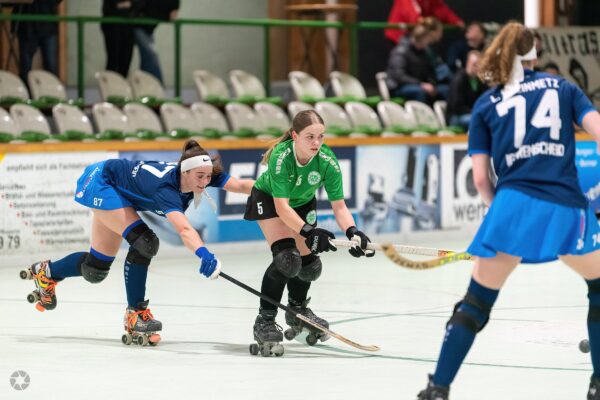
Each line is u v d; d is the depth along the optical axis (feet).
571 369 53.67
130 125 115.55
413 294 81.71
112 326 66.74
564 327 66.59
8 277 89.51
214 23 128.26
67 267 62.54
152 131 114.01
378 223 114.62
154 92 124.88
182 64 142.20
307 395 47.44
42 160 96.68
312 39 144.05
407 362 55.31
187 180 57.67
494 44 43.24
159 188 57.72
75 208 99.04
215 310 73.20
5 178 94.89
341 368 53.62
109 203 59.16
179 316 70.59
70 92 130.00
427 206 118.42
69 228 98.78
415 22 140.26
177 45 127.44
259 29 146.72
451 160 120.16
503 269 41.63
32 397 47.19
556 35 143.84
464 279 90.58
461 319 41.60
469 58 129.90
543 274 93.04
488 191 42.88
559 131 42.06
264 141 108.47
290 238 57.26
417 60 134.00
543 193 41.24
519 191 41.45
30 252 96.78
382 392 48.08
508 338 62.64
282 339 57.31
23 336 63.10
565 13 158.71
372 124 127.85
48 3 122.62
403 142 116.06
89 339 62.08
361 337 63.10
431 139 118.21
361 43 147.84
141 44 124.36
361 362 55.31
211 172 58.34
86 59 134.41
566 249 41.52
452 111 130.72
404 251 49.88
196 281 88.12
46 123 110.01
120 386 49.39
